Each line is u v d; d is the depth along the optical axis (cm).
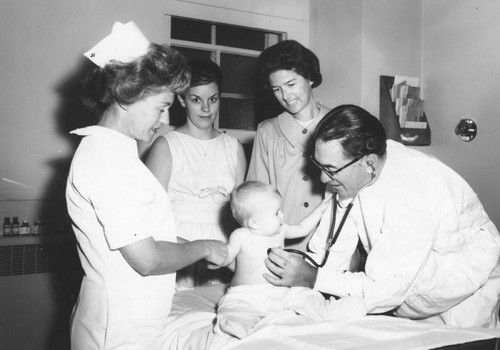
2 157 297
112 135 135
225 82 343
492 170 316
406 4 362
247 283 165
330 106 358
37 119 304
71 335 143
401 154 178
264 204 168
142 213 130
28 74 301
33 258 290
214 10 332
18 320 287
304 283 161
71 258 298
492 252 178
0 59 296
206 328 154
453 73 343
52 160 308
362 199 173
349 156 159
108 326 133
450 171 182
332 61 358
